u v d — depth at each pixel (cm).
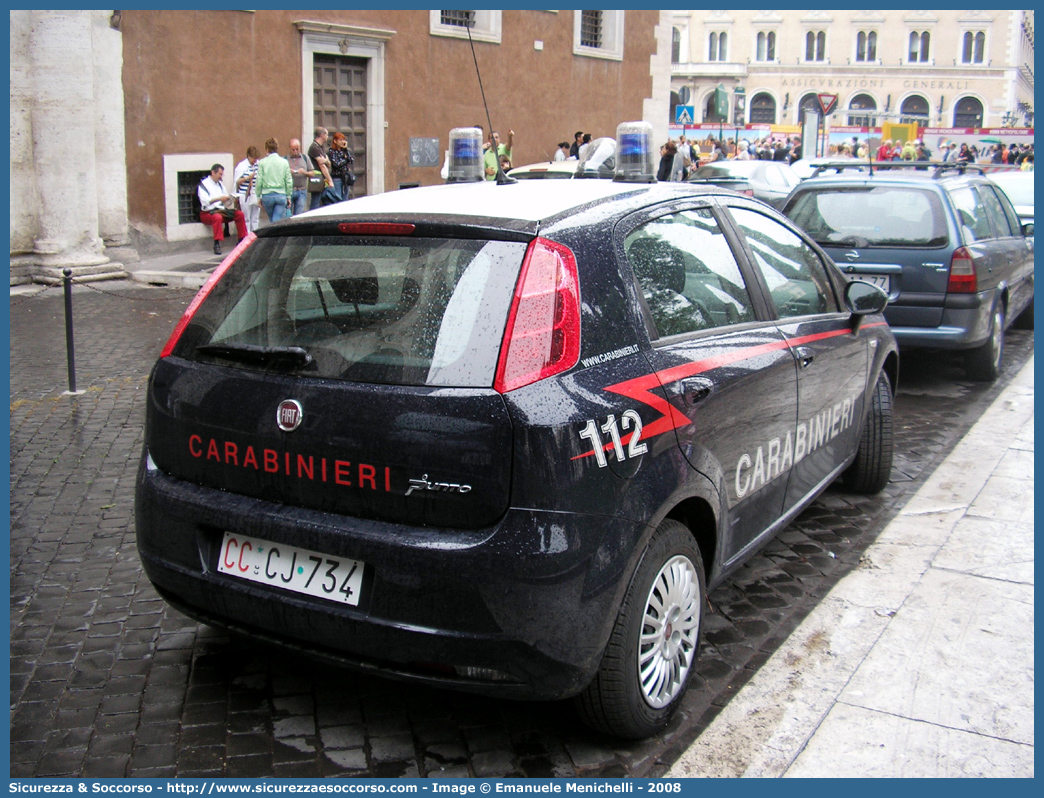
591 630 263
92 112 1248
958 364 873
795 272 422
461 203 302
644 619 286
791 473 393
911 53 7206
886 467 516
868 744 302
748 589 410
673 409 295
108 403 698
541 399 257
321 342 281
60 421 652
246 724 308
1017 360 891
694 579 310
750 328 364
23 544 448
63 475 546
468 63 1903
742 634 371
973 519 491
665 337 308
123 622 374
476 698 325
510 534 251
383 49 1720
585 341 275
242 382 286
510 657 255
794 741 303
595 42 2269
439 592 253
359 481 263
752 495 355
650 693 292
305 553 273
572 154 2111
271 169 1318
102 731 302
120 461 572
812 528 479
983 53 7075
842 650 359
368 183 1752
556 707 321
